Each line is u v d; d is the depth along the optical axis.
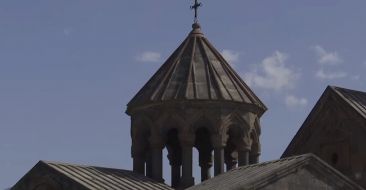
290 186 30.03
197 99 36.53
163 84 37.66
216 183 31.58
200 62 38.41
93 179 32.41
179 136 36.47
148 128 37.44
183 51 39.12
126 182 33.31
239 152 37.19
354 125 36.69
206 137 39.31
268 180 29.67
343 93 37.81
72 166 33.28
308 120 38.41
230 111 36.97
